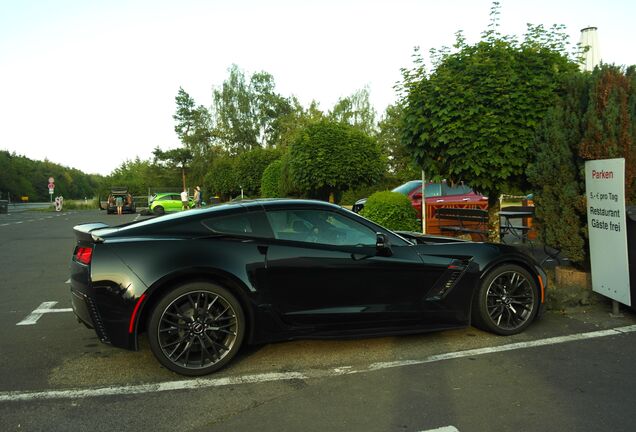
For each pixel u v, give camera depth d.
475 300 4.48
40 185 105.94
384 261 4.19
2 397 3.38
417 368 3.82
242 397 3.35
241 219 4.05
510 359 3.96
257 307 3.89
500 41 6.80
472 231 8.58
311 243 4.10
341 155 14.16
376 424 2.92
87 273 3.71
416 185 13.41
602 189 4.98
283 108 60.44
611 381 3.48
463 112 6.62
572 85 5.96
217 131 59.06
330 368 3.86
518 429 2.82
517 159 6.54
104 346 4.49
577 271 5.84
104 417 3.08
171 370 3.70
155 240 3.79
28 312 5.81
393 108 37.69
